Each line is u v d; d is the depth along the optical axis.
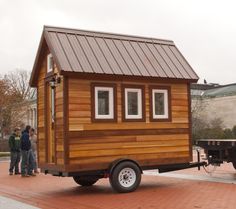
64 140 12.09
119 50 13.72
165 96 13.82
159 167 13.47
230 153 15.82
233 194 11.74
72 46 12.95
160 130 13.60
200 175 16.34
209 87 66.31
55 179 16.42
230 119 54.59
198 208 9.91
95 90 12.61
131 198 11.52
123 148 12.89
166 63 14.14
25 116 46.66
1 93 43.38
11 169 18.47
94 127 12.50
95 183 14.84
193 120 47.88
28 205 10.69
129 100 13.20
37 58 13.92
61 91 12.41
